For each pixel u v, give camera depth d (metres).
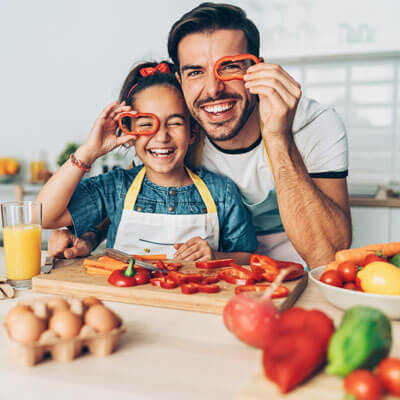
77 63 3.69
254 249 1.48
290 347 0.51
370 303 0.73
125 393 0.53
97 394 0.54
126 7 3.54
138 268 0.96
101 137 1.29
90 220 1.39
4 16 3.76
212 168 1.54
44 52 3.73
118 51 3.60
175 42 1.32
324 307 0.83
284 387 0.48
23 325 0.59
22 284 0.98
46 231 3.23
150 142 1.34
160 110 1.32
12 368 0.58
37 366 0.59
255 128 1.46
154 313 0.81
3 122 3.88
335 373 0.50
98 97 3.69
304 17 3.10
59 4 3.65
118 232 1.39
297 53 2.94
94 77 3.68
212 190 1.45
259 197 1.54
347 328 0.50
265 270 0.93
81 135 3.76
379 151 3.29
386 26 3.02
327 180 1.49
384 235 2.52
